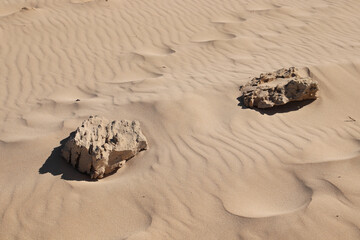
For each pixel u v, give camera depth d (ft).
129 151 15.11
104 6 34.04
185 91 20.08
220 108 18.78
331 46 26.63
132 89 21.39
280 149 15.57
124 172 14.92
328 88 20.24
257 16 32.76
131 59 26.25
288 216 12.03
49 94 22.16
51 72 24.94
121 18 32.24
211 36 29.63
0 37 28.86
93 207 12.92
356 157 14.62
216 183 13.80
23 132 17.51
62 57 26.73
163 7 34.42
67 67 25.54
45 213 12.62
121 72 24.63
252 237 11.52
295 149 15.53
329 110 18.81
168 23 31.76
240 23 31.35
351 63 22.26
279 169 14.37
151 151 15.80
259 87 19.30
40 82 23.73
